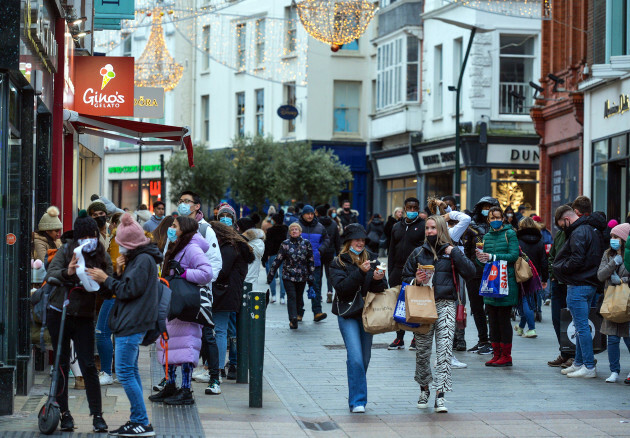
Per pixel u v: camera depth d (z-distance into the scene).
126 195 64.12
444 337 12.34
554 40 35.91
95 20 24.70
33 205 12.96
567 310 15.50
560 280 15.00
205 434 10.59
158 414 11.63
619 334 14.32
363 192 56.97
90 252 10.22
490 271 15.64
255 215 21.52
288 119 54.53
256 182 53.56
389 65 51.53
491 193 44.09
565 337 15.48
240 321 14.20
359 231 12.14
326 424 11.51
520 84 44.31
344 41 24.11
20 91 12.69
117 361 10.19
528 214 44.25
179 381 14.23
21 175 12.64
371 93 56.75
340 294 12.22
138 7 45.03
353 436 10.87
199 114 63.25
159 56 47.12
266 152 53.78
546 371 15.49
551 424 11.50
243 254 13.81
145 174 62.12
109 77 19.38
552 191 37.38
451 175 47.03
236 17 59.81
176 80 46.19
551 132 36.78
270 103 58.31
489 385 14.21
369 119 53.41
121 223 10.18
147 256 10.16
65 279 10.29
